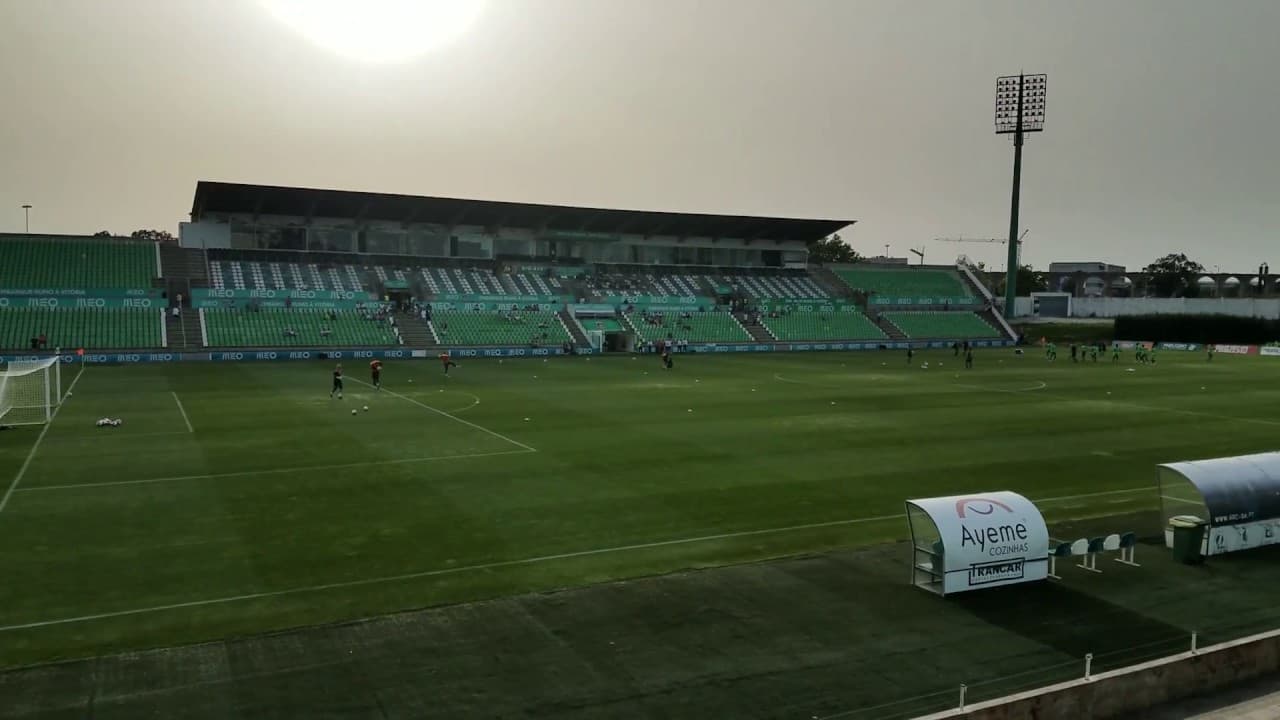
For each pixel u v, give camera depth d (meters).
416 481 27.97
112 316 76.44
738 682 13.87
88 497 25.42
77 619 16.23
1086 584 18.62
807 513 24.72
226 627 15.91
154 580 18.44
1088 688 12.88
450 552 20.61
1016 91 115.06
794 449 34.41
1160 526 23.38
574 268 104.56
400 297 91.31
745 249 116.25
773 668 14.38
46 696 13.06
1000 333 115.00
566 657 14.70
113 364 68.81
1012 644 15.48
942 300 120.31
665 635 15.70
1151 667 13.44
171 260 85.50
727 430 38.78
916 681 13.99
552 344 87.06
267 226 90.75
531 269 102.00
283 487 26.95
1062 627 16.28
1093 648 15.36
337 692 13.31
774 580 18.72
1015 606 17.31
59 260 81.06
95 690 13.28
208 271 85.38
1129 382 63.41
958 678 14.12
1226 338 109.94
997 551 18.08
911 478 29.52
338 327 82.44
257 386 54.19
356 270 92.38
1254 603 17.62
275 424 38.97
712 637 15.63
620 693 13.43
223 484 27.28
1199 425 42.38
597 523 23.34
